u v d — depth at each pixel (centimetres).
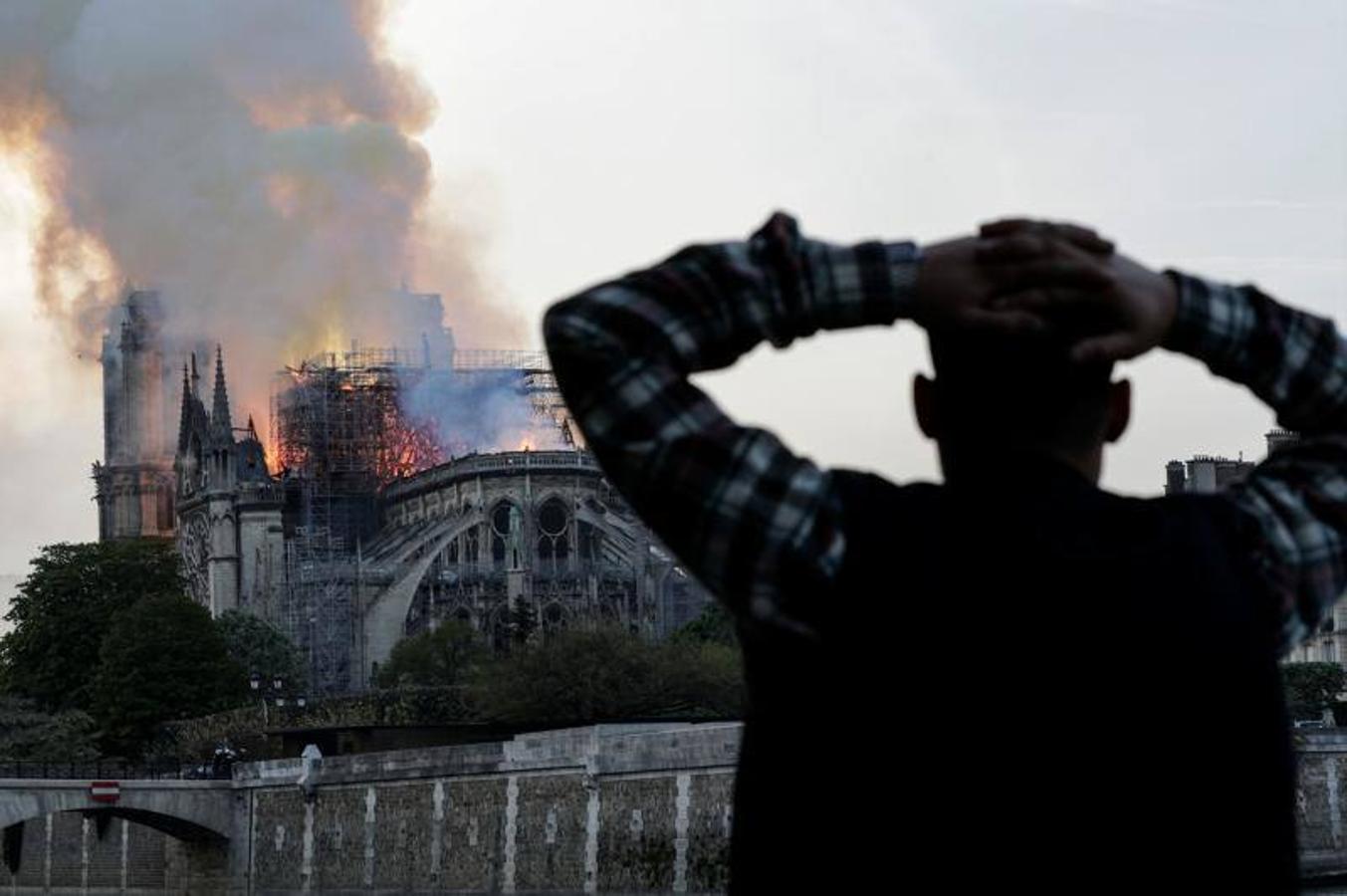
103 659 18325
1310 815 9906
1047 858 587
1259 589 641
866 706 603
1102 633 598
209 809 11925
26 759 16188
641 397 627
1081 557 607
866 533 614
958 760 594
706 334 635
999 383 635
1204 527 639
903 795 596
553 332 639
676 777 8569
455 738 12862
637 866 8756
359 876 10850
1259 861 598
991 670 597
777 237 644
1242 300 672
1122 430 669
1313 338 679
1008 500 621
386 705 15625
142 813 11869
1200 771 595
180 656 18275
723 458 621
